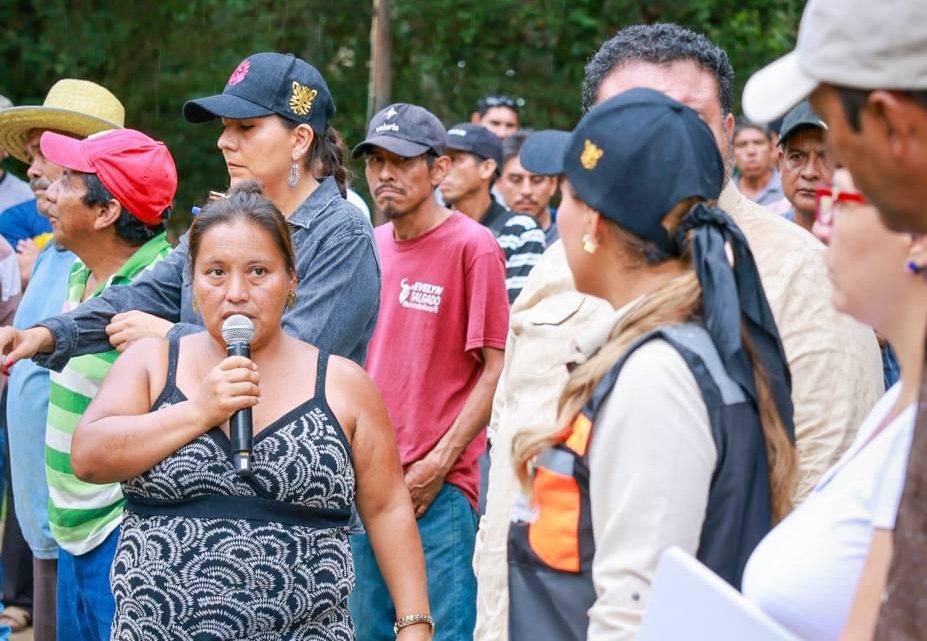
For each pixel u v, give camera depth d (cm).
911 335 185
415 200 522
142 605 295
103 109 560
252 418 301
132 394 309
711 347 224
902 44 156
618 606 216
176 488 296
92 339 392
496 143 681
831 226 193
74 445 304
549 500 234
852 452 200
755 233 287
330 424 306
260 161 402
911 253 181
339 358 321
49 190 440
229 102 398
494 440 340
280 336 316
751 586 202
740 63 1309
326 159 415
